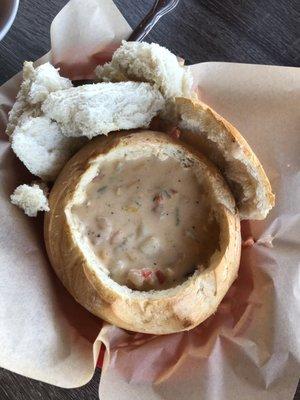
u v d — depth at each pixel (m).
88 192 0.31
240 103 0.34
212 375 0.30
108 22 0.33
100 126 0.30
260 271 0.32
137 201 0.31
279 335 0.30
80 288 0.29
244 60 0.37
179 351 0.31
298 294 0.31
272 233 0.33
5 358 0.28
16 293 0.29
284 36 0.37
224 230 0.30
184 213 0.31
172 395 0.30
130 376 0.30
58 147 0.32
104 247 0.30
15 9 0.29
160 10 0.34
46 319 0.30
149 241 0.30
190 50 0.37
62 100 0.30
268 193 0.31
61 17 0.32
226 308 0.32
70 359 0.29
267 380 0.30
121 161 0.31
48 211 0.31
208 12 0.37
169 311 0.29
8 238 0.30
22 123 0.30
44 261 0.31
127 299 0.29
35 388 0.32
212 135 0.30
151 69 0.31
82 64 0.34
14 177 0.32
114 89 0.30
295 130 0.33
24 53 0.35
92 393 0.32
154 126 0.33
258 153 0.34
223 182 0.31
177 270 0.30
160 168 0.31
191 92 0.33
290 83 0.33
